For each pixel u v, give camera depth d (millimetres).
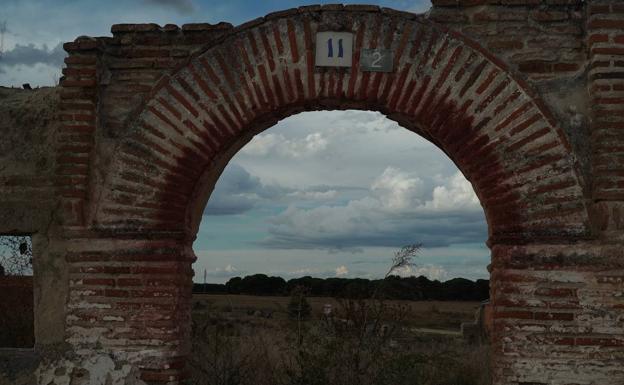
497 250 5715
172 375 5789
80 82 6137
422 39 5949
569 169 5641
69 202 6027
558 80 5816
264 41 6078
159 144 6062
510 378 5480
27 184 6285
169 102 6102
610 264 5488
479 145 5809
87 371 5844
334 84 5969
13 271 11078
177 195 6004
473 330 16641
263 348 9195
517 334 5523
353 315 8633
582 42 5844
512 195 5699
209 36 6168
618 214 5480
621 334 5418
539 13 5898
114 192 6039
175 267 5930
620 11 5715
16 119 6465
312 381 7355
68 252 6000
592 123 5680
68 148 6109
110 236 5992
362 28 6008
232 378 7898
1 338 10570
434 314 27844
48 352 5941
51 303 6043
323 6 6008
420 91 5910
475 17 5953
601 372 5398
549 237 5578
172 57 6184
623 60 5648
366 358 8109
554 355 5457
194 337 9258
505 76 5824
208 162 6059
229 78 6070
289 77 6016
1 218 6230
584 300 5484
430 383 9141
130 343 5840
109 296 5914
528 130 5734
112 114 6199
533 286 5562
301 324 8258
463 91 5859
